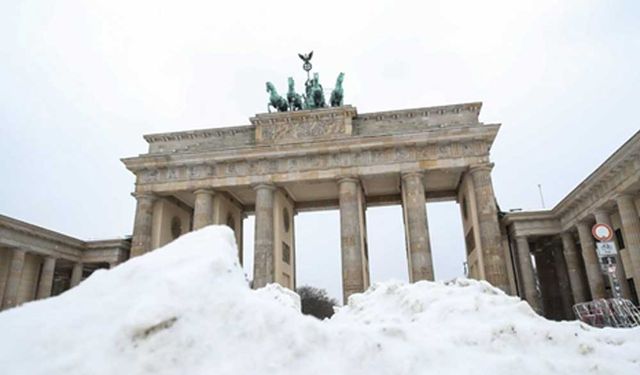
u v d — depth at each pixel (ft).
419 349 30.30
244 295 30.01
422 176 207.92
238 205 263.90
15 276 214.69
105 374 23.56
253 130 232.12
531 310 38.29
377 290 52.06
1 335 25.59
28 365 23.59
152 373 24.20
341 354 28.40
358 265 198.70
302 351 27.55
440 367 29.14
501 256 191.93
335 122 221.05
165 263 31.81
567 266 225.76
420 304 42.19
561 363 30.14
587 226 206.28
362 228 219.00
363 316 46.57
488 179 201.87
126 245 272.51
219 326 27.32
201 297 28.35
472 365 29.71
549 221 229.86
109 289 29.96
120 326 25.99
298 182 216.74
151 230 223.51
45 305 29.30
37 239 231.71
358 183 214.90
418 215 200.64
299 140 220.43
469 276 229.25
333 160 213.46
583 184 186.91
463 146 207.21
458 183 239.30
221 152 217.15
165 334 25.81
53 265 243.81
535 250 272.72
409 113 221.66
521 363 29.48
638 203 170.19
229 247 35.47
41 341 25.17
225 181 218.79
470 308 38.40
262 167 217.36
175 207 247.70
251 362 25.90
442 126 216.13
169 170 225.15
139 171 227.61
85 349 24.81
